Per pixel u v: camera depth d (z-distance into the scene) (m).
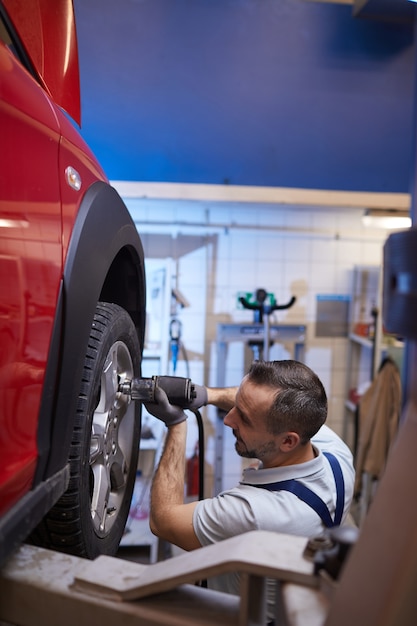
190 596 0.52
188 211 2.93
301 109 2.77
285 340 2.88
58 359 0.65
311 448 1.12
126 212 0.94
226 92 2.71
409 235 0.34
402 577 0.35
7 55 0.60
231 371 3.23
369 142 2.83
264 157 2.79
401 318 0.35
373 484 2.86
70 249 0.67
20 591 0.52
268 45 2.71
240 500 0.96
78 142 0.77
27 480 0.57
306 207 2.60
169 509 1.01
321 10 2.72
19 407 0.55
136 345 1.07
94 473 0.90
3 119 0.53
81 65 2.63
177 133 2.71
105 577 0.52
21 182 0.56
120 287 1.14
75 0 2.58
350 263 3.25
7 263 0.52
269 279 3.22
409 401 0.42
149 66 2.65
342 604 0.38
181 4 2.63
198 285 3.19
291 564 0.47
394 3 2.57
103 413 0.89
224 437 3.26
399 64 2.79
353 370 3.33
